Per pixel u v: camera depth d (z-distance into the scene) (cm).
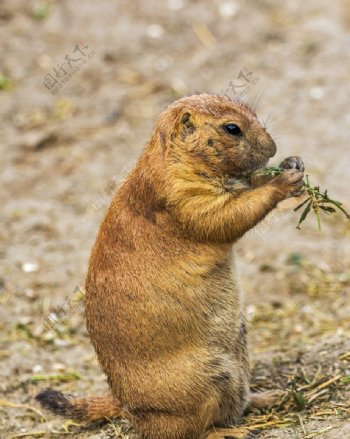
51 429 1140
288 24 2280
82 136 1969
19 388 1271
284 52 2177
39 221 1728
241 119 989
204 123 984
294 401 1055
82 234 1695
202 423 983
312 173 1789
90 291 1008
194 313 985
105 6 2341
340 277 1557
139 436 1020
